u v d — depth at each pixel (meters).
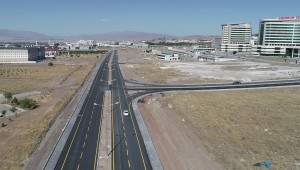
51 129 96.56
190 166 71.75
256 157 75.56
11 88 166.00
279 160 73.69
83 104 130.50
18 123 102.00
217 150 80.38
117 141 87.19
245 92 152.62
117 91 159.12
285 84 173.75
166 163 73.31
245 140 87.12
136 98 141.75
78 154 77.69
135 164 72.56
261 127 97.94
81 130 96.31
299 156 75.75
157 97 142.88
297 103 128.38
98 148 81.88
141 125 101.88
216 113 114.19
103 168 70.25
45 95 148.62
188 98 139.38
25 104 122.12
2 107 123.56
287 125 99.62
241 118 107.69
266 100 134.25
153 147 82.94
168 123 103.88
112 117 111.25
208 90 158.25
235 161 73.56
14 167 69.44
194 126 99.94
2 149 79.44
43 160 73.56
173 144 85.19
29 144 82.06
